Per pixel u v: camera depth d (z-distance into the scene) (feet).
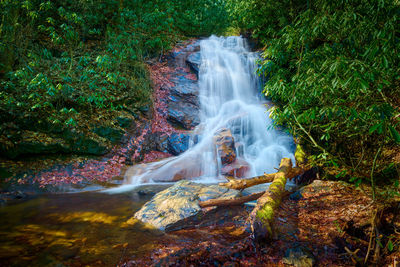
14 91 16.51
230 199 11.14
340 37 8.75
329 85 7.61
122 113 21.20
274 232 8.75
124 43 27.63
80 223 10.14
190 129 25.50
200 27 42.39
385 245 7.30
